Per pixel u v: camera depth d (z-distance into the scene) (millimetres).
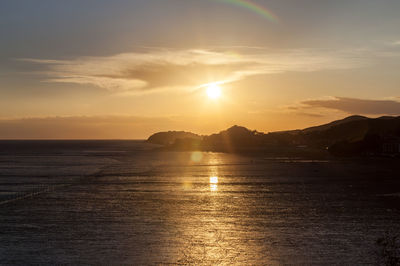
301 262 36250
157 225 49031
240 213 56031
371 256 37500
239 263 36156
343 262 36125
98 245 40906
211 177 106250
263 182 93938
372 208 59312
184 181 96688
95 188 83438
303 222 50406
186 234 45000
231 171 125250
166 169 134125
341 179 99375
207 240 42719
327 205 62000
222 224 49562
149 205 62375
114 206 61594
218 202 65125
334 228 47250
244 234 44969
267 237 43719
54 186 87312
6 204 64188
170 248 40062
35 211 57938
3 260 36625
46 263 35906
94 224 49531
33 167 146500
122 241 42281
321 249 39500
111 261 36500
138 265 35625
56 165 156000
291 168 135625
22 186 88938
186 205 62344
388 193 74562
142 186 86750
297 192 76500
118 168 139125
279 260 36781
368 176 106750
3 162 175625
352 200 66688
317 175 109938
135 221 51156
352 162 166625
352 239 42656
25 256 37656
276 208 59688
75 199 68688
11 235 44469
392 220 51188
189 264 35906
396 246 39906
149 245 40969
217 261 36625
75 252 38719
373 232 45344
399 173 114938
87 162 174625
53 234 44906
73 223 50094
